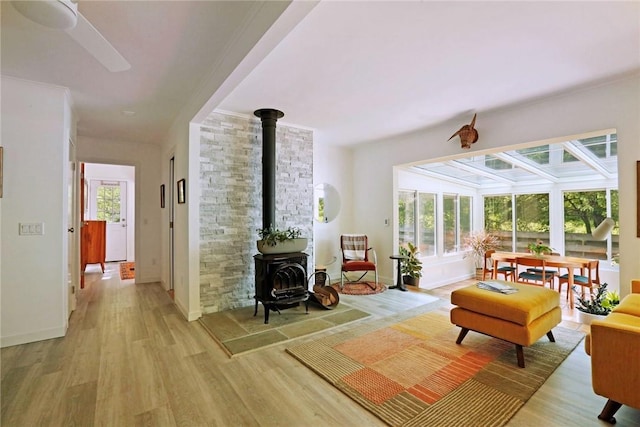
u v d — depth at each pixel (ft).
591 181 19.30
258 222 13.47
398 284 16.28
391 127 14.80
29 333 9.41
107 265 23.66
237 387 7.07
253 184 13.33
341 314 12.10
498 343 9.35
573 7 6.25
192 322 11.27
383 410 6.19
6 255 9.19
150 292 15.49
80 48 7.58
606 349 5.82
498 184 24.14
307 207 15.15
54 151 9.83
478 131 13.20
